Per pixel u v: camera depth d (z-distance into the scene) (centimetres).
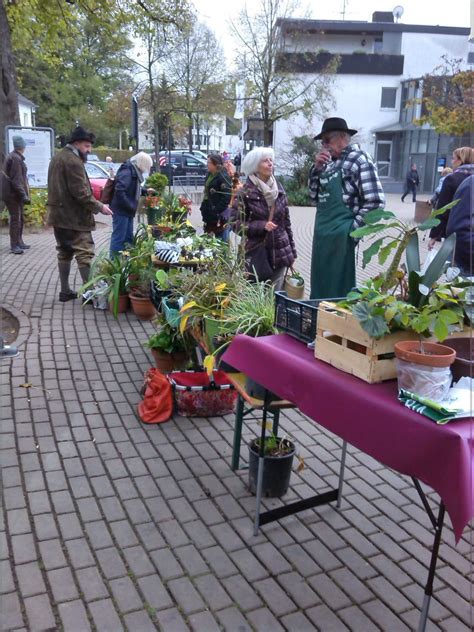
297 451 365
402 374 186
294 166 2408
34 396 427
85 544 271
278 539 280
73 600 238
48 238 1184
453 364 197
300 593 246
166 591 244
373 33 3150
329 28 3108
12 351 506
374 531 289
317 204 424
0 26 770
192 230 677
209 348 347
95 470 333
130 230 716
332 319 218
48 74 4116
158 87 1988
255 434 381
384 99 2919
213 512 299
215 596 242
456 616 236
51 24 1229
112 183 703
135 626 225
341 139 404
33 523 284
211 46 2375
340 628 229
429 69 2889
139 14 1283
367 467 348
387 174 2977
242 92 2456
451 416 170
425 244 1007
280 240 469
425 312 191
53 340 548
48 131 1232
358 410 194
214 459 350
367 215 220
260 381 247
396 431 179
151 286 554
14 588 242
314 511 304
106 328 587
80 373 473
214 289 369
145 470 335
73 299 686
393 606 241
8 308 645
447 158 2283
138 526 286
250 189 459
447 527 293
